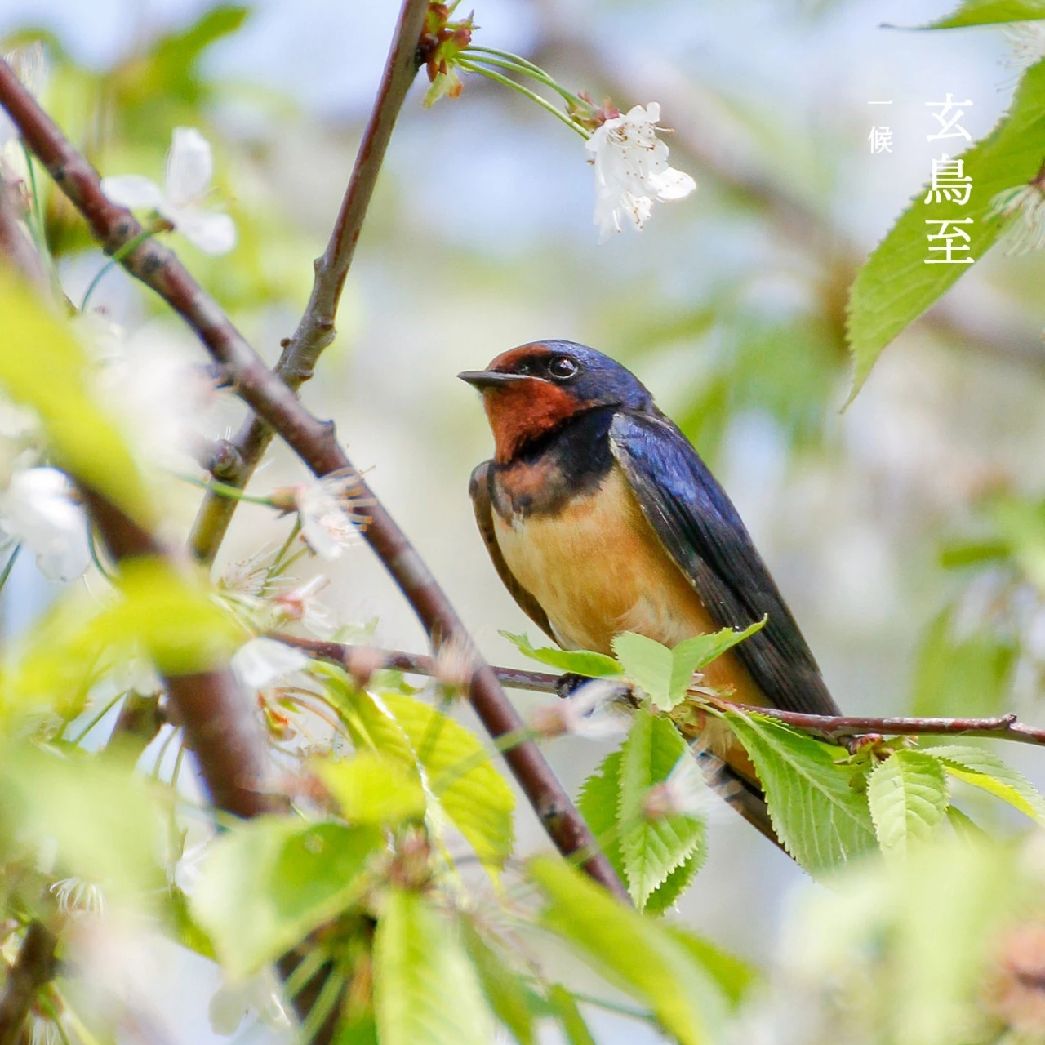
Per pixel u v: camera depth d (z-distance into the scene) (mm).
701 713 6977
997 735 6688
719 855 16297
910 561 16781
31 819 3725
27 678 3811
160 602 3639
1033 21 6633
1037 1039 4363
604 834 6250
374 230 18734
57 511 5102
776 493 16703
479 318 18484
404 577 5641
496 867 4969
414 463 17844
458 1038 4168
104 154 11156
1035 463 17781
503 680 9250
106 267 5445
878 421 17516
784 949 4105
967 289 18672
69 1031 5668
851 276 16688
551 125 19500
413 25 6555
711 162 18500
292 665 5156
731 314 15695
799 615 17031
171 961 5656
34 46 6766
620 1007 4836
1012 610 10352
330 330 6809
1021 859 3924
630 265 18359
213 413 5375
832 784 6633
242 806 4988
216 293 11453
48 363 3008
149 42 11523
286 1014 5609
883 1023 4137
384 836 4574
